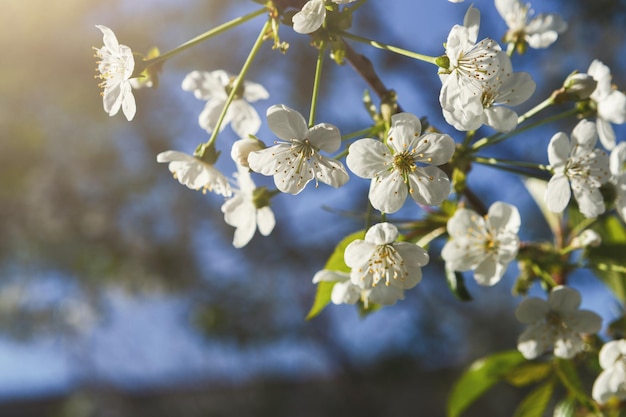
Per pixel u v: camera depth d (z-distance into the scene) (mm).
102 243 7801
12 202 7785
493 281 1503
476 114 1281
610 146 1583
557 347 1537
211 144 1516
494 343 7586
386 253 1388
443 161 1326
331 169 1340
